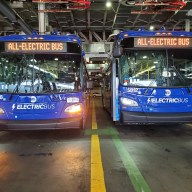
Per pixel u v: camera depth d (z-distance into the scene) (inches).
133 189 172.9
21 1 588.4
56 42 331.9
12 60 329.7
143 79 345.1
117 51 342.0
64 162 234.2
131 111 341.4
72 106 327.6
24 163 233.9
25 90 325.7
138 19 775.1
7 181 190.2
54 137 348.5
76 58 335.0
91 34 911.7
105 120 522.3
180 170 210.2
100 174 201.2
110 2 603.8
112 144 303.3
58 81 330.0
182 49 348.5
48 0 515.8
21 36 332.5
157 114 336.5
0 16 691.4
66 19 754.8
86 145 300.2
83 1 519.2
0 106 322.0
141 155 254.8
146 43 346.0
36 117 322.0
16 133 377.7
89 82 426.0
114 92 390.6
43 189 174.9
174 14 700.7
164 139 331.9
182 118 335.9
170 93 339.6
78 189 174.1
